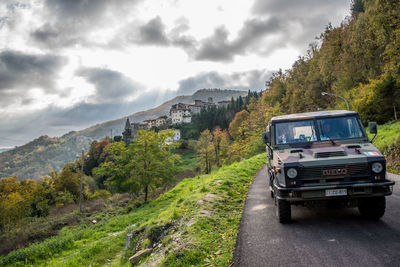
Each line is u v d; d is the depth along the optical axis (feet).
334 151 19.51
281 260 14.66
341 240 16.49
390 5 101.50
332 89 193.26
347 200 18.86
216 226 22.39
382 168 18.07
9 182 182.50
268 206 27.66
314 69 234.79
